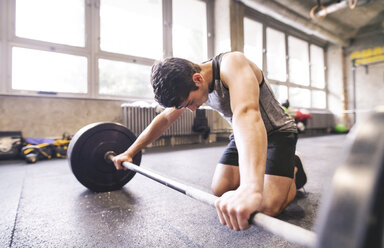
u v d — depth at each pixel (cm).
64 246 76
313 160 238
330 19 602
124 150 138
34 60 319
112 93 379
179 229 87
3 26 304
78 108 337
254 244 76
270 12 495
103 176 134
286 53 636
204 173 185
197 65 76
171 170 197
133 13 402
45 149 281
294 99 669
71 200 122
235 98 63
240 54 73
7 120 294
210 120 458
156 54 425
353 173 25
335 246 24
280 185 89
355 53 708
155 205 113
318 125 692
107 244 77
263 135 55
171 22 441
